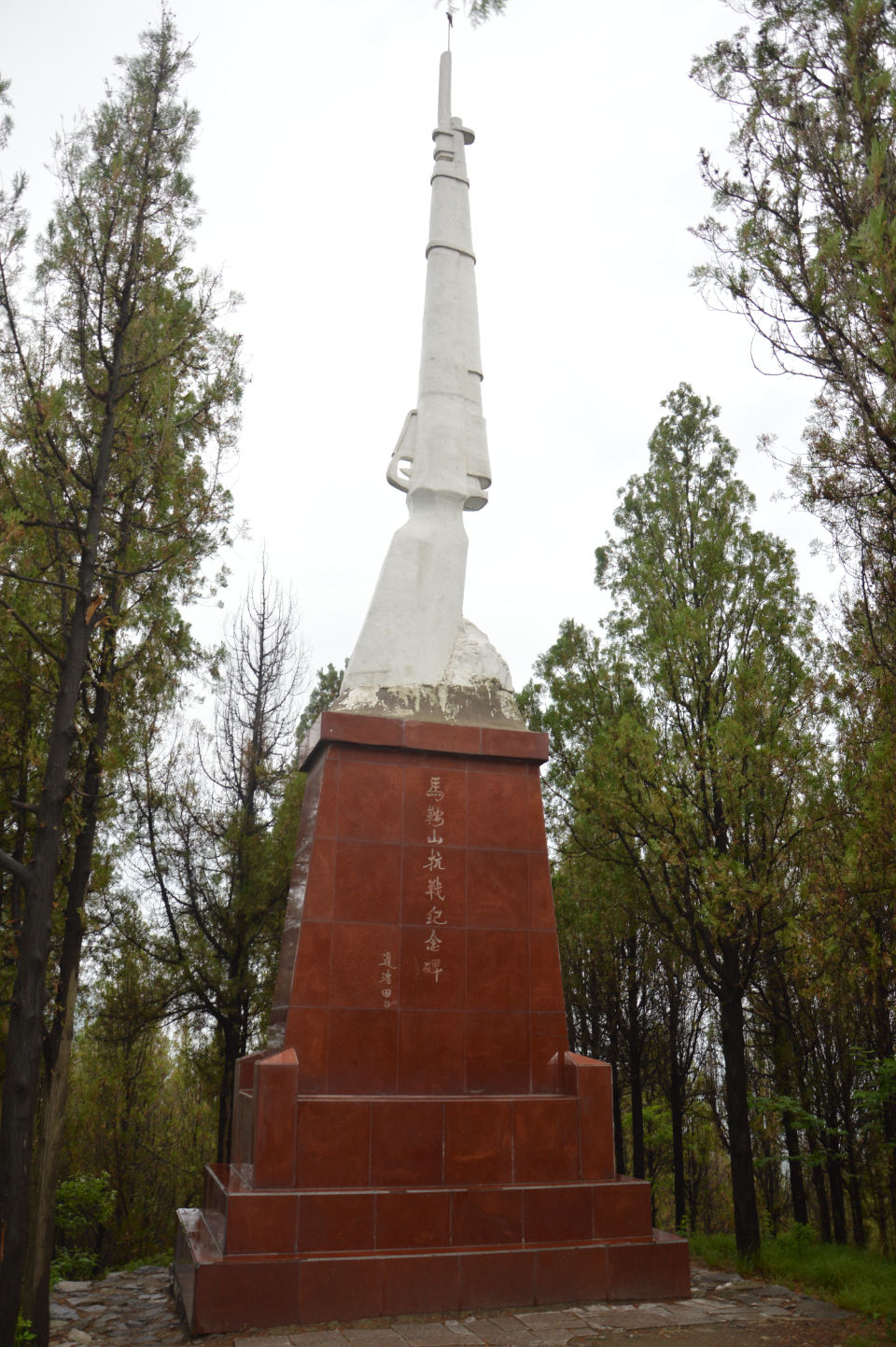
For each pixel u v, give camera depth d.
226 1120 15.68
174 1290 10.12
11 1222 7.09
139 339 9.65
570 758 16.14
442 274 12.62
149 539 10.27
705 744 12.28
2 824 11.09
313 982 9.39
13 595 9.59
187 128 10.12
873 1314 8.54
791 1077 15.41
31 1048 7.51
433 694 10.82
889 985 11.64
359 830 9.98
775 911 12.03
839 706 11.48
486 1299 8.49
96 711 10.30
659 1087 20.12
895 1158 15.09
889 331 6.91
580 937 16.06
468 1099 9.30
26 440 9.09
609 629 15.98
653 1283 9.04
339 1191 8.55
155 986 15.77
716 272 7.98
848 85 7.89
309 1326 7.96
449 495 11.80
